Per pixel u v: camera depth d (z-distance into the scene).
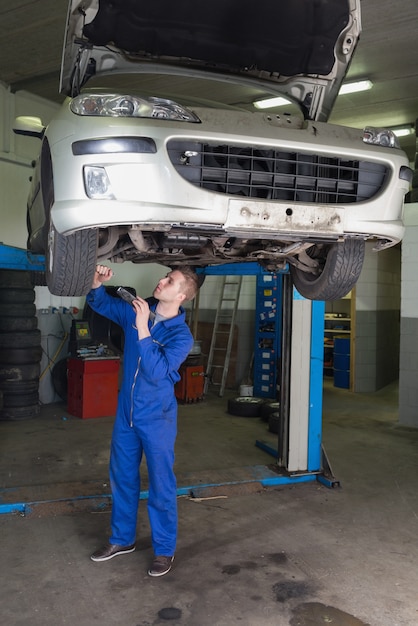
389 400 8.75
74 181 2.29
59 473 4.70
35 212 3.60
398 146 2.74
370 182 2.64
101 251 2.63
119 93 2.52
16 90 6.79
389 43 5.53
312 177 2.51
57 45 5.71
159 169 2.25
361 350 9.52
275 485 4.51
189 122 2.32
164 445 2.96
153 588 2.86
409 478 4.77
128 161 2.24
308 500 4.20
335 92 3.20
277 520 3.80
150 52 2.82
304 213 2.44
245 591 2.85
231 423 6.77
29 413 6.71
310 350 4.69
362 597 2.81
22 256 3.90
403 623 2.58
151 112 2.30
